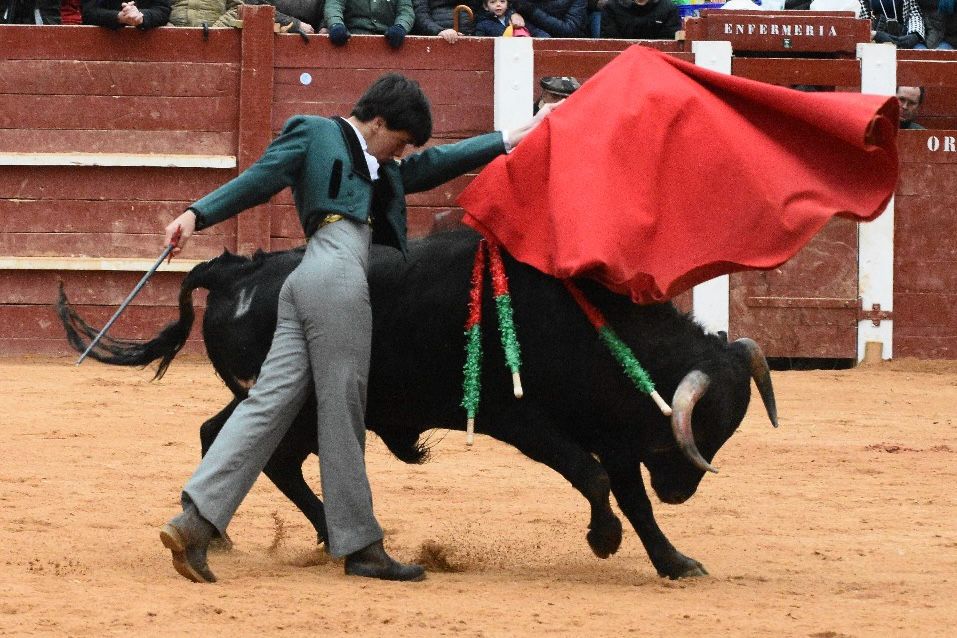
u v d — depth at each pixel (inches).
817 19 1069.1
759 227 366.6
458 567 394.0
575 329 376.2
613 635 302.8
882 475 587.5
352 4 1077.1
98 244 1040.2
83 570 362.0
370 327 362.3
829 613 332.5
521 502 513.3
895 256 1074.7
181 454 599.5
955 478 580.4
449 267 388.5
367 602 331.3
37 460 567.8
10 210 1035.3
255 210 1041.5
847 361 1087.0
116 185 1041.5
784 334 1061.1
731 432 381.1
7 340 1034.1
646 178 372.5
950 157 1074.7
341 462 359.3
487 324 381.4
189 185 1048.2
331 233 362.0
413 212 1053.2
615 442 388.5
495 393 386.0
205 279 416.8
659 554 386.0
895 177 370.3
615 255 360.5
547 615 321.7
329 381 357.1
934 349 1078.4
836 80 1069.1
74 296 1037.8
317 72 1055.0
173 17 1069.8
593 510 376.2
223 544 408.8
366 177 366.0
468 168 390.0
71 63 1035.9
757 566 403.2
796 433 711.1
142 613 311.4
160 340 435.8
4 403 741.3
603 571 395.2
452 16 1101.1
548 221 372.5
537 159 379.6
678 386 362.3
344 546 361.7
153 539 419.5
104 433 650.2
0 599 321.1
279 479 414.9
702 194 372.5
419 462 426.3
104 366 964.0
